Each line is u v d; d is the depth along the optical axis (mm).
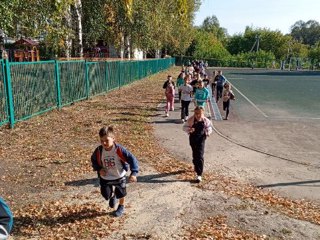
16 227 4910
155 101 18891
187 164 8172
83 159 8133
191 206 5867
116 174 5141
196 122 6961
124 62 26609
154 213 5551
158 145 9805
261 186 7031
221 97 21297
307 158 9078
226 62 90688
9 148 8828
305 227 5238
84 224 5070
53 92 14164
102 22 24234
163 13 32250
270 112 16781
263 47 108750
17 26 13633
